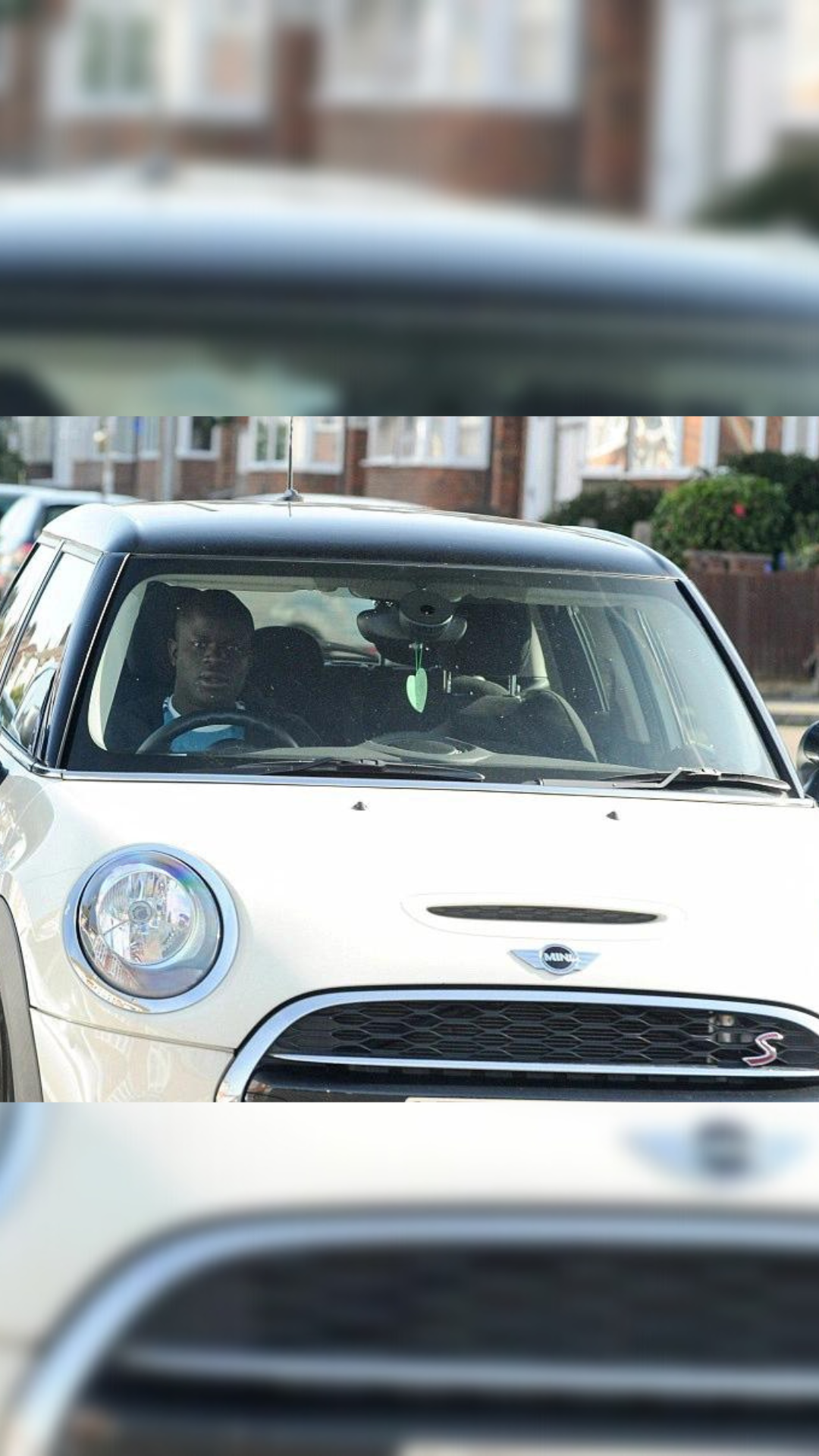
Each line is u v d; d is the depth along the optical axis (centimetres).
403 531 479
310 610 446
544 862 364
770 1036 337
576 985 332
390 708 435
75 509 550
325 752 420
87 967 328
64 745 412
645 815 404
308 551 461
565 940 338
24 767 426
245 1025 322
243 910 333
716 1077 335
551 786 421
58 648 455
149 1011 322
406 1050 328
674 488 2345
